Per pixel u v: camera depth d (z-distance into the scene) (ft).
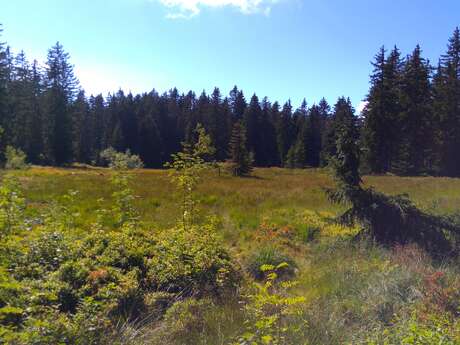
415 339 11.25
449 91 141.38
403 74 147.02
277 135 252.83
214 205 47.80
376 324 14.51
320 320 14.51
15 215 16.06
